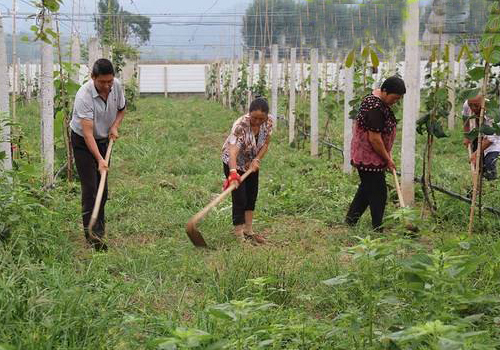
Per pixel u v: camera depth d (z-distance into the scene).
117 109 6.77
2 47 7.45
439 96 7.76
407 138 8.14
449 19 8.38
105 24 20.41
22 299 4.29
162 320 4.34
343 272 5.52
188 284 5.46
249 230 7.14
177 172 11.28
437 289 3.65
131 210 8.02
